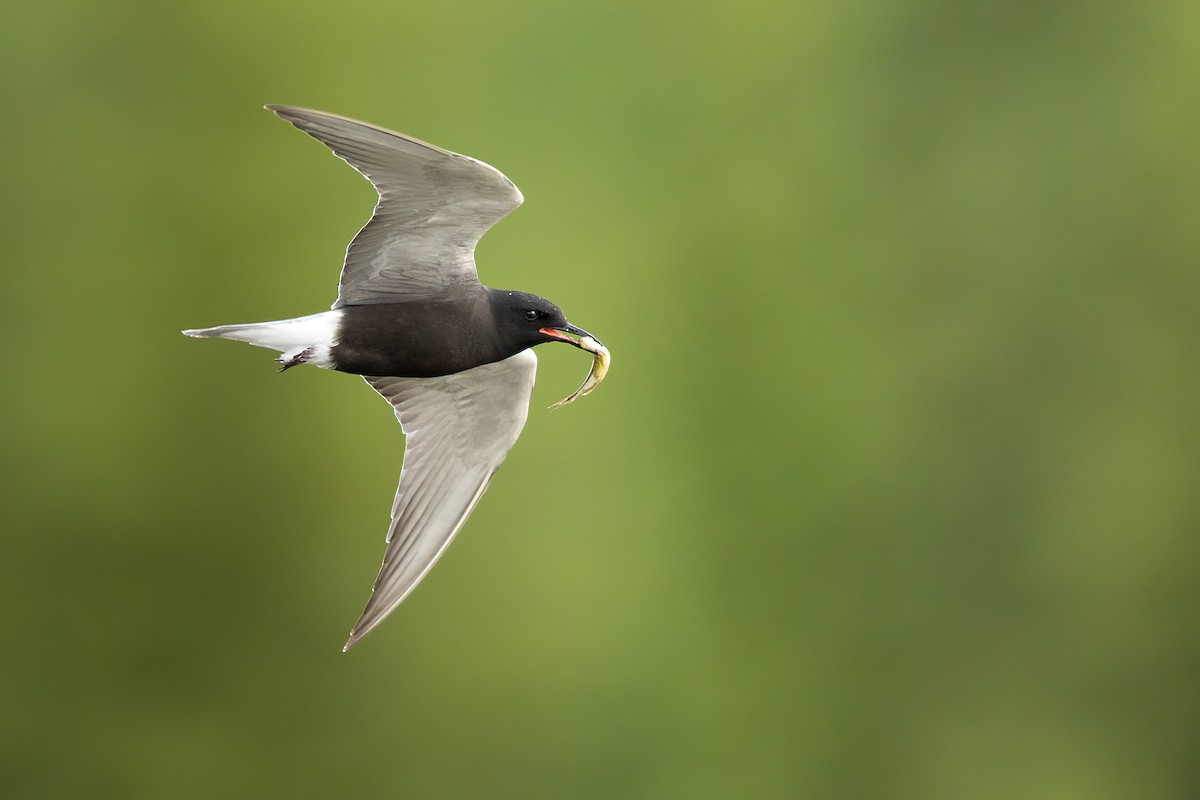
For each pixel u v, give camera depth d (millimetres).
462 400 9773
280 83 18266
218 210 17656
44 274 17719
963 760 20359
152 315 17484
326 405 17359
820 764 19578
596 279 20453
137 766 17359
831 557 20594
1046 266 23203
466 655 17953
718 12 23062
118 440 17094
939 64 24625
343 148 8656
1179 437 21828
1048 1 24891
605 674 18453
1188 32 23859
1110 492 21547
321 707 17469
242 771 17344
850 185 23422
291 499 17078
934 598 21047
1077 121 23984
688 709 18734
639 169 22000
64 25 18297
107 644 17250
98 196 17922
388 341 9047
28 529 17203
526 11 21562
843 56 24297
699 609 19141
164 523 17078
